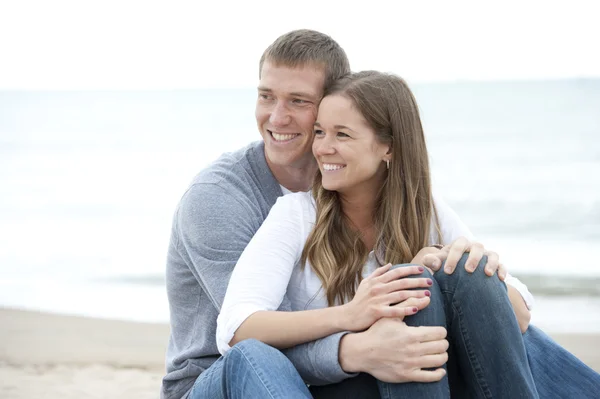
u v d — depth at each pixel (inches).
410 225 132.7
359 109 126.7
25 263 535.2
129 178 931.3
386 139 129.8
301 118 142.2
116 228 660.1
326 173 128.9
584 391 122.6
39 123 1525.6
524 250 557.0
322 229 127.8
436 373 106.8
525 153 1001.5
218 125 1379.2
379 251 130.9
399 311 108.0
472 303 112.3
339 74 145.4
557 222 657.0
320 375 114.1
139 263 529.3
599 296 419.2
